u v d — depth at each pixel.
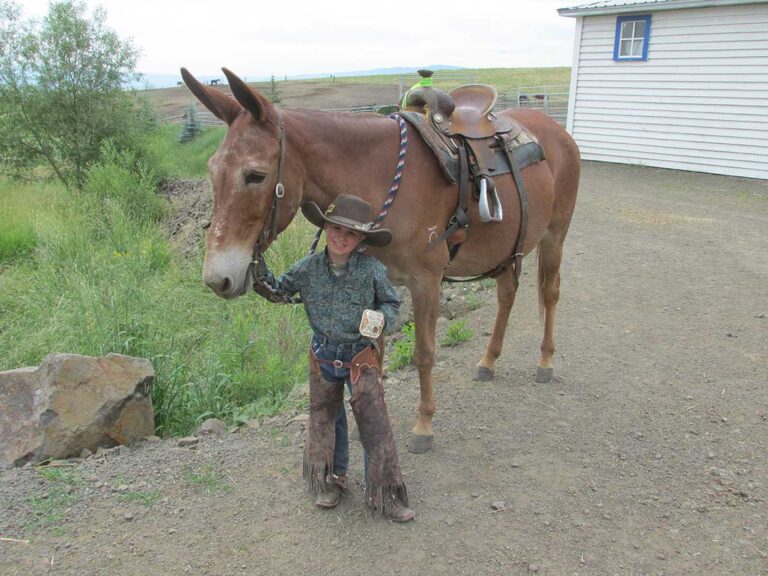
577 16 15.30
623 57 14.73
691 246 8.37
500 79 42.88
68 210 11.55
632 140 15.12
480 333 5.80
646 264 7.62
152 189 13.26
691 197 11.73
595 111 15.68
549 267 4.67
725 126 13.40
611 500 3.27
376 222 3.19
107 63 15.16
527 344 5.43
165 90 49.91
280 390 5.13
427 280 3.41
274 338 6.05
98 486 3.43
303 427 4.12
